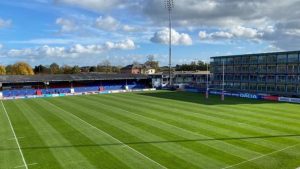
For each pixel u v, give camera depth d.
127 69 186.38
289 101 59.12
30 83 85.56
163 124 36.75
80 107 53.56
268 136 30.33
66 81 90.19
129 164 22.69
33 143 29.02
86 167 22.27
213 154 24.70
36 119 41.88
